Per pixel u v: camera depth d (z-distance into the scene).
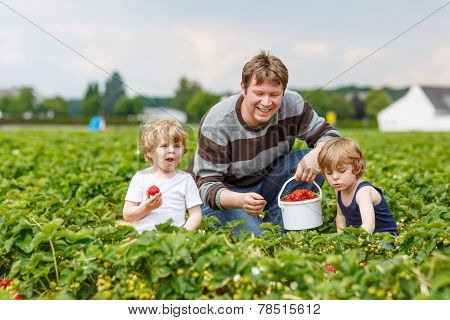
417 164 12.05
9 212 6.34
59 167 12.34
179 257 4.86
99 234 5.64
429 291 4.84
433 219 6.97
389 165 11.72
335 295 4.80
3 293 5.37
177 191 6.43
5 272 5.98
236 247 5.26
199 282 4.95
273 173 7.45
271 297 4.74
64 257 5.48
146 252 4.93
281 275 4.86
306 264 4.67
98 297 5.12
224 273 4.87
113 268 5.31
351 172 6.57
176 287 4.92
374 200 6.67
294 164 7.42
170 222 5.46
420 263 5.54
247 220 7.10
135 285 5.13
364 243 5.90
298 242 6.17
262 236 6.20
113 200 8.87
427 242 5.76
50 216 6.98
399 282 4.77
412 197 8.07
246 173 7.32
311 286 4.67
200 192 6.99
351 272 4.66
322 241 5.88
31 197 8.16
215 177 7.10
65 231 5.45
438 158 15.13
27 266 5.34
